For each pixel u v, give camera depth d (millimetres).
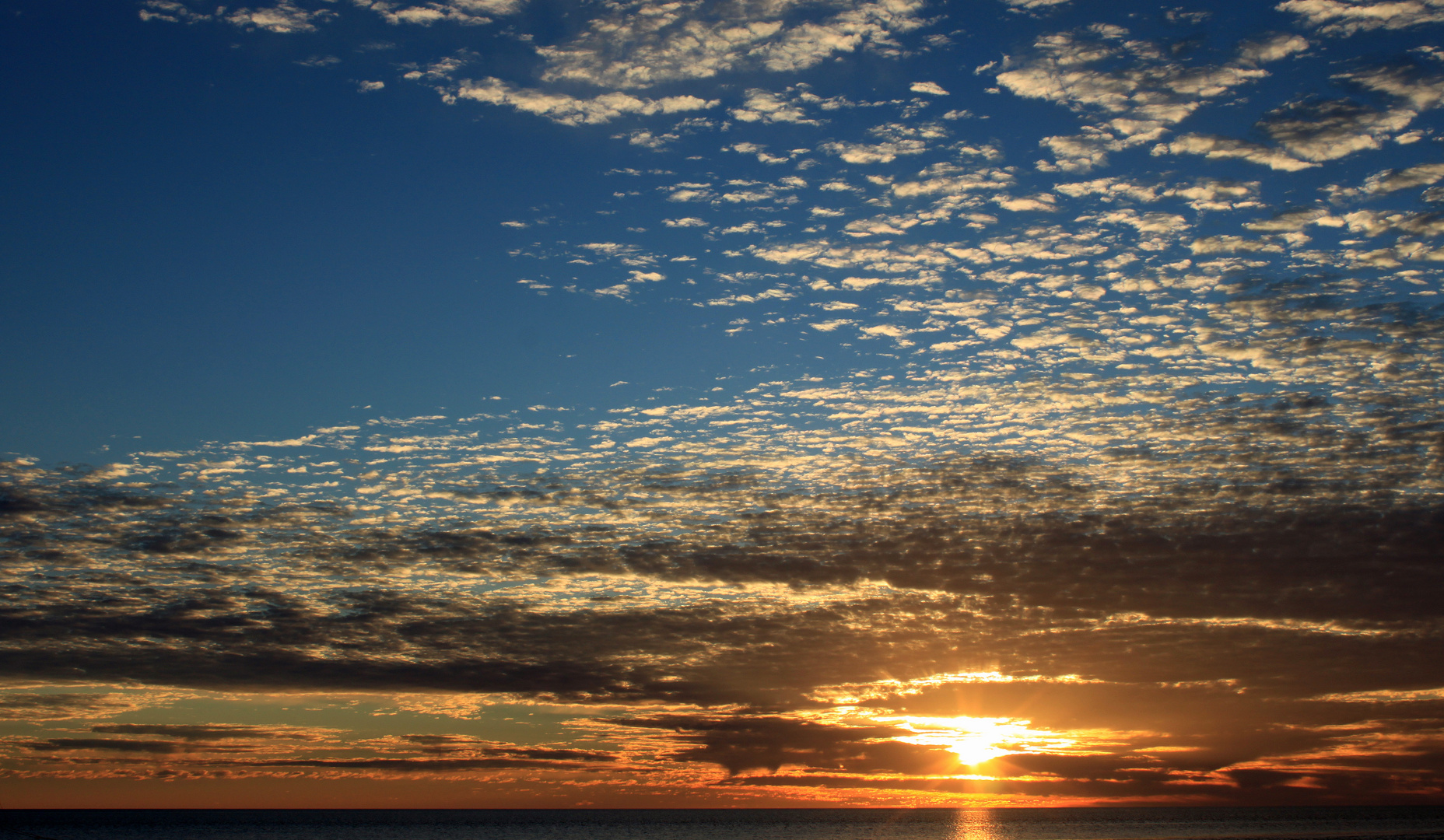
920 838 144125
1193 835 122625
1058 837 131250
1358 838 103375
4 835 149000
